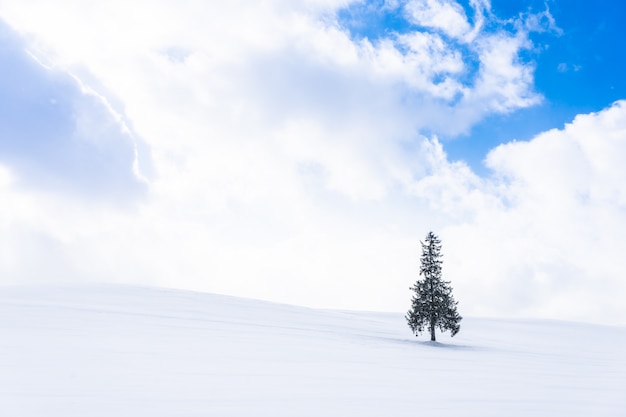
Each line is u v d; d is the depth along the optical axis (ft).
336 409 32.27
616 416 35.01
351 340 93.86
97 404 30.83
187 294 168.86
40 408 29.50
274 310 151.84
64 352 52.29
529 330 231.50
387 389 41.01
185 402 32.37
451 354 85.51
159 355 54.90
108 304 123.44
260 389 38.27
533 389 45.91
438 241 131.23
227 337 78.38
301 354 64.85
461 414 32.63
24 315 87.40
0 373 39.58
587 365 78.95
